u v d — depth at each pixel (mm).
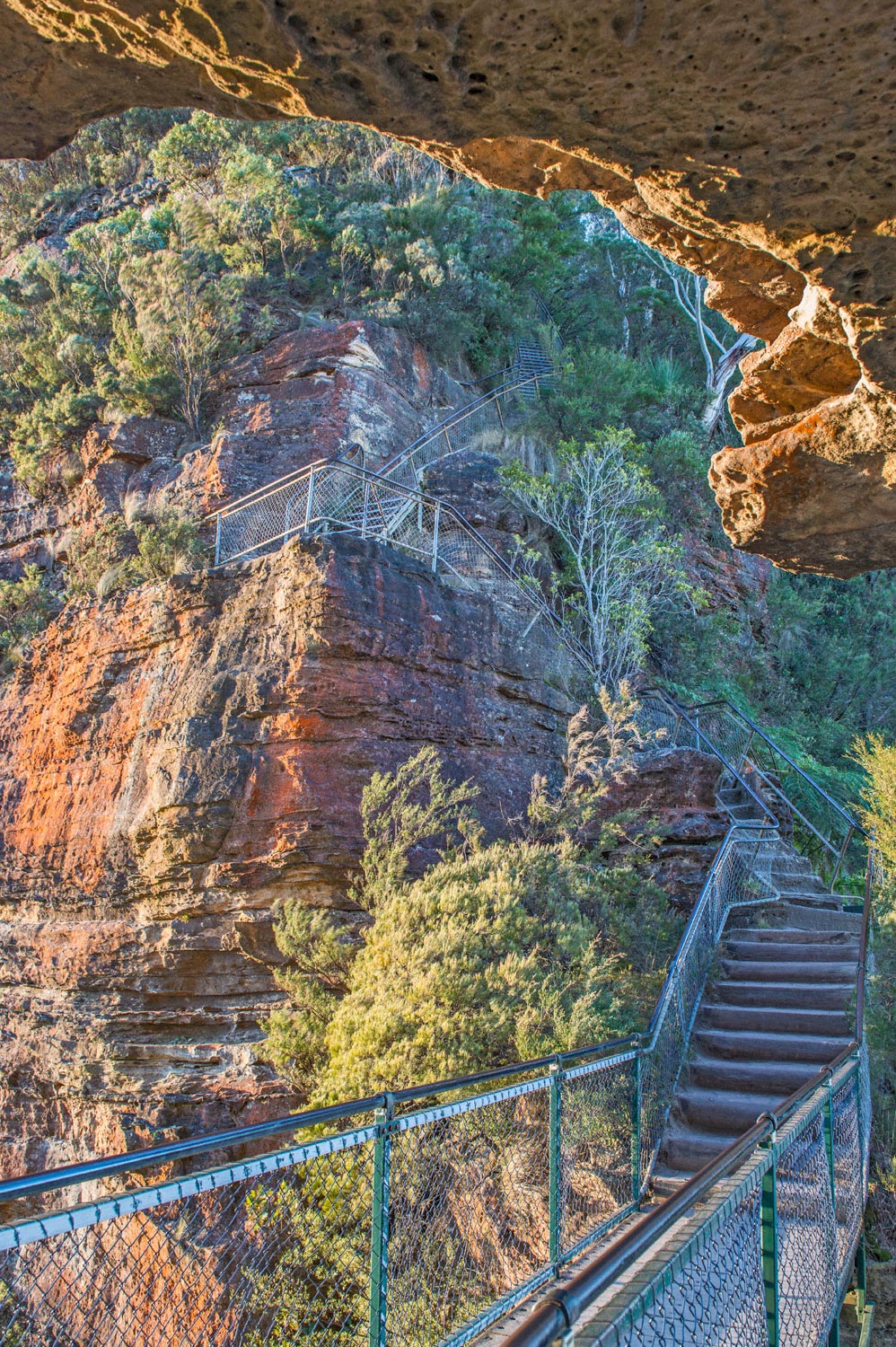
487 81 2781
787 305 4062
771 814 12742
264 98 2984
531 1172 6016
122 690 12820
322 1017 8828
